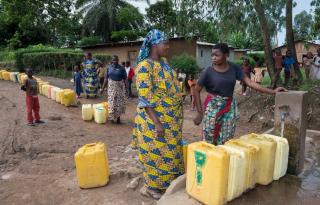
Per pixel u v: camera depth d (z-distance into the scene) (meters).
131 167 5.40
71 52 23.38
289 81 11.70
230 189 3.33
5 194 4.85
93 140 7.60
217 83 3.94
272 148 3.69
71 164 6.06
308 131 6.06
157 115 3.86
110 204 4.23
